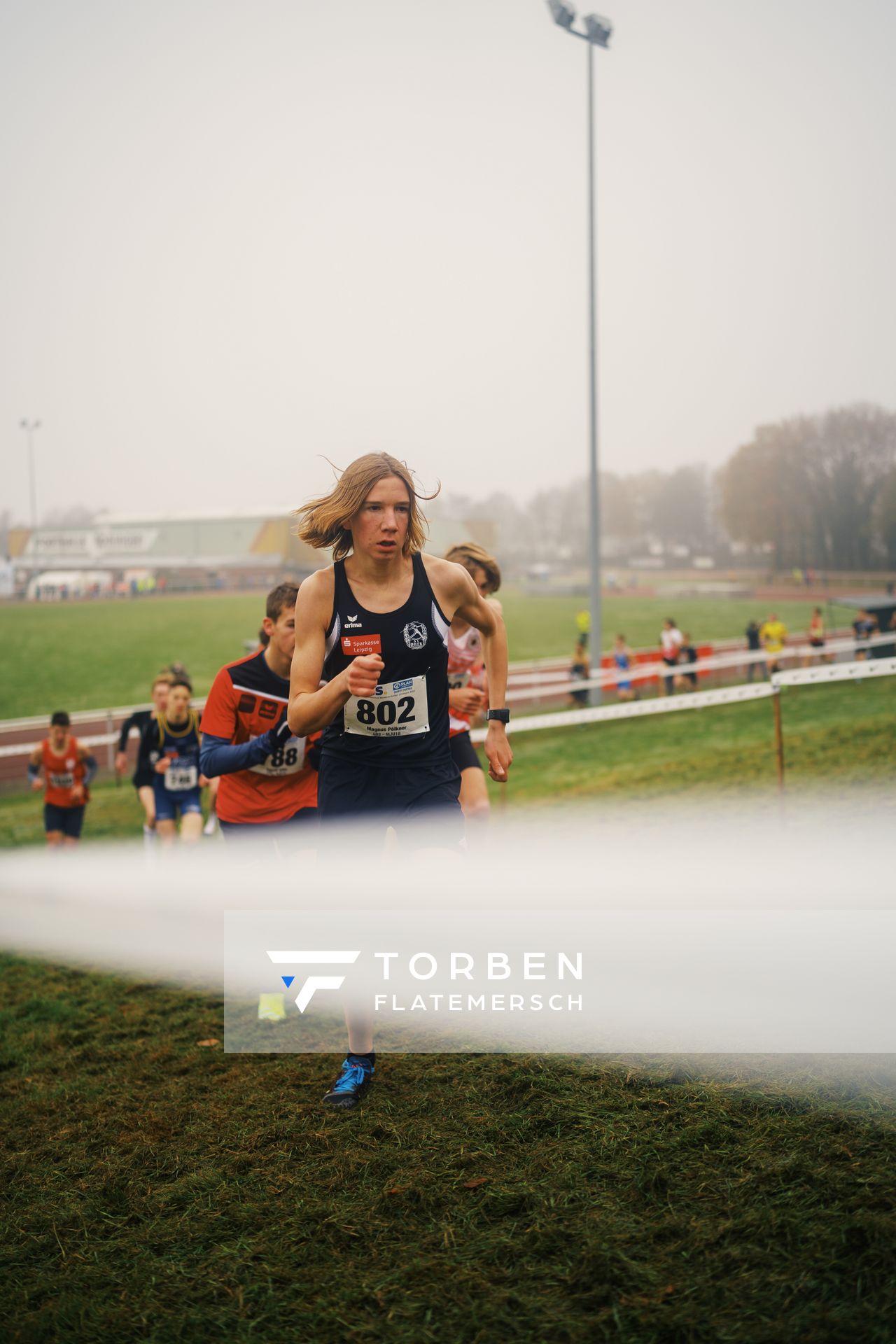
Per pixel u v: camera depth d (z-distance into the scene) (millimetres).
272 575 86688
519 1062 3299
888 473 88750
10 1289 2383
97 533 96375
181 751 7582
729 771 9906
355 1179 2703
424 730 3232
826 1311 1918
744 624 43625
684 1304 1998
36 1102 3561
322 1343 2039
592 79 19578
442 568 3195
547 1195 2473
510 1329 2006
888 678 18266
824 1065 2963
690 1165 2512
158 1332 2141
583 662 20562
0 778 16594
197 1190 2758
